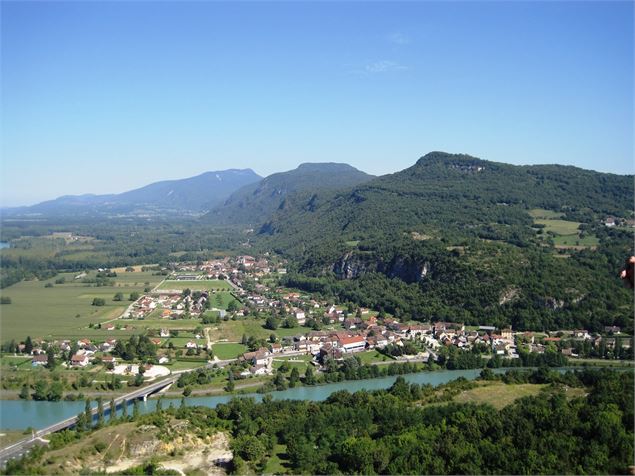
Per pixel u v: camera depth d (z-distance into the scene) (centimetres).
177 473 17100
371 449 16612
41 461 17525
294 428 19725
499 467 14900
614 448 14950
